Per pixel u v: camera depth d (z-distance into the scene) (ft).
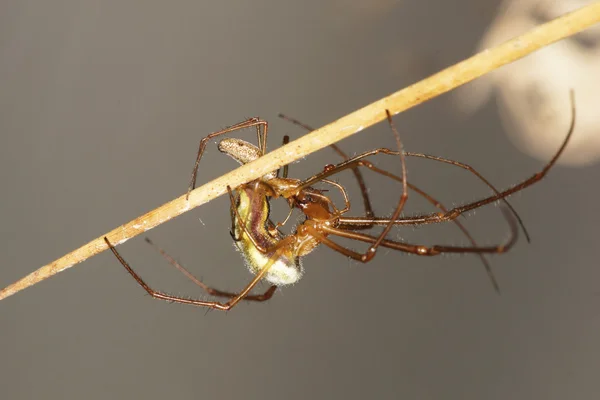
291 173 0.51
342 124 0.42
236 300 0.44
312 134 0.42
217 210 0.51
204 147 0.43
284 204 0.47
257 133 0.44
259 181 0.43
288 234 0.44
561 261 0.51
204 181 0.51
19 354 0.50
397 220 0.44
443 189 0.51
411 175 0.51
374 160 0.51
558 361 0.50
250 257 0.44
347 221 0.44
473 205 0.44
